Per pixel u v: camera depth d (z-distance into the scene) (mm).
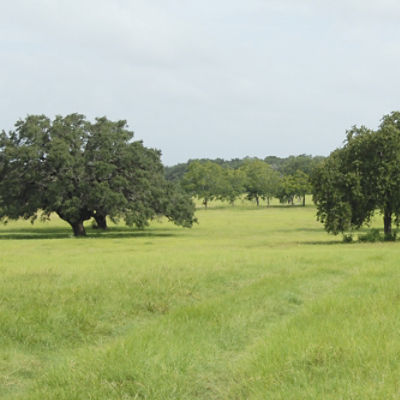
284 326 8336
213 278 14125
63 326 8719
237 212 112688
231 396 5512
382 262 18438
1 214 49844
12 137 51188
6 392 5922
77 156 49188
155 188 52125
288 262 18672
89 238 47406
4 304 10266
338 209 38250
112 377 5898
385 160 38500
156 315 9984
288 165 187250
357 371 5750
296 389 5344
